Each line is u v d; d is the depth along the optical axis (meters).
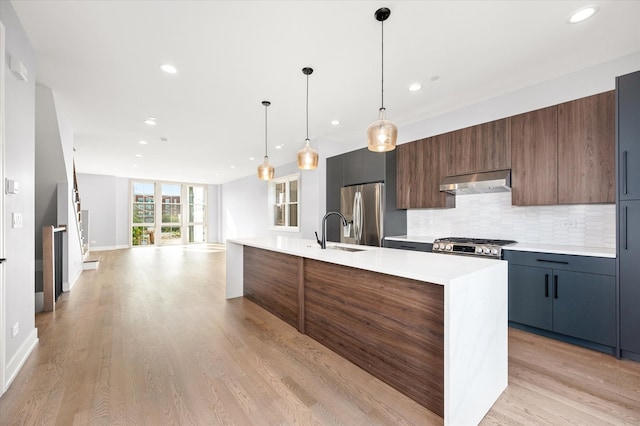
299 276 2.63
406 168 4.10
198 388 1.77
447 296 1.35
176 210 10.69
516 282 2.73
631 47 2.45
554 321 2.49
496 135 3.16
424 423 1.48
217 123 4.32
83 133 4.74
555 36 2.30
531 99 3.15
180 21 2.10
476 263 1.80
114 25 2.13
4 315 1.74
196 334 2.59
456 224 3.84
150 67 2.73
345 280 2.15
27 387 1.77
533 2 1.93
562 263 2.44
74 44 2.36
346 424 1.47
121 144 5.45
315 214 5.36
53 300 3.23
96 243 8.98
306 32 2.24
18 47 2.07
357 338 2.04
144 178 9.91
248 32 2.23
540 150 2.84
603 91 2.69
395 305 1.77
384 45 2.42
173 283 4.57
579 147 2.60
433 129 4.08
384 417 1.52
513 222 3.31
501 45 2.42
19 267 2.08
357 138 5.31
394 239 3.90
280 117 4.10
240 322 2.89
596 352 2.27
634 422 1.48
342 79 3.01
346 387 1.79
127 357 2.16
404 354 1.72
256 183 8.91
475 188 3.26
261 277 3.38
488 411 1.59
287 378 1.88
